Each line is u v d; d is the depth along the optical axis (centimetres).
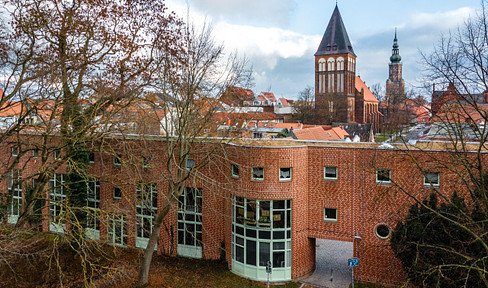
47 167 1955
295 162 2389
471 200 2116
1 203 2089
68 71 2136
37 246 2814
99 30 2400
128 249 2912
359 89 11550
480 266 1670
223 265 2611
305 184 2467
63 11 2302
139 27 2544
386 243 2306
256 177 2400
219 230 2659
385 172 2305
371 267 2350
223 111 2755
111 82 2450
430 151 2156
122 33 2495
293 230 2403
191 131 2650
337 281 2394
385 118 11812
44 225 3231
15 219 3069
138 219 2694
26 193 2811
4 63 1895
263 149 2352
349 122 10769
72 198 2594
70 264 2622
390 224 2284
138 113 2430
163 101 2419
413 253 1917
